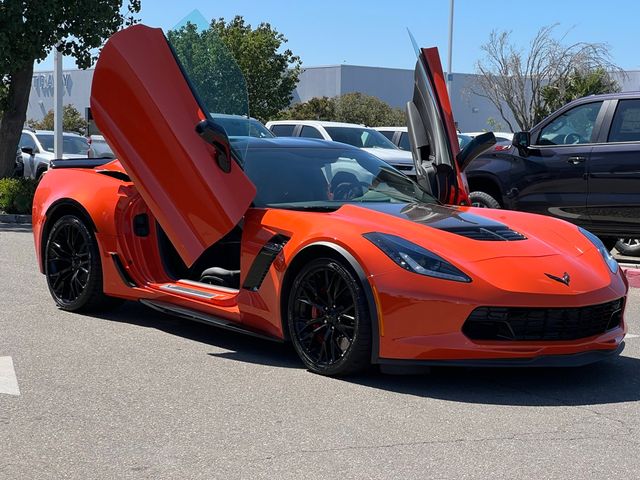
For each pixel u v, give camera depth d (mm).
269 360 5488
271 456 3818
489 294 4703
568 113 9883
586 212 9617
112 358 5465
